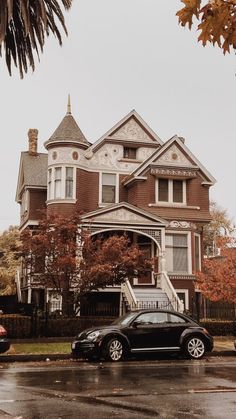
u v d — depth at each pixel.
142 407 7.72
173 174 29.61
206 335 15.79
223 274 23.42
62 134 29.36
